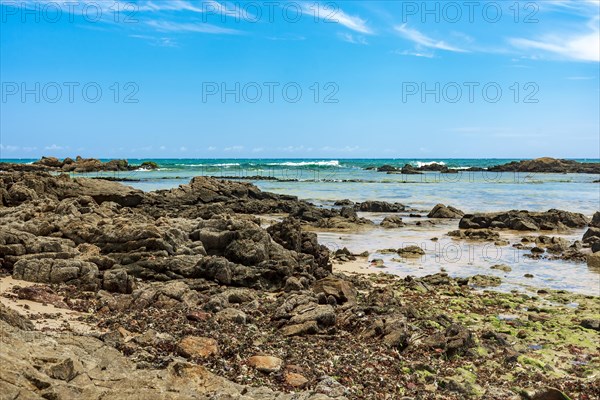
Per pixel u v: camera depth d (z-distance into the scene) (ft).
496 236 128.88
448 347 48.29
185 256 69.41
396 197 228.84
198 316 51.01
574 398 40.55
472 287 77.87
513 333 55.67
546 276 86.58
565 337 54.60
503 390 41.04
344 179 350.23
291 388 37.81
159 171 415.64
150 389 30.99
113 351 36.68
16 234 66.69
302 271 73.77
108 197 152.46
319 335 49.90
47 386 27.99
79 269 60.85
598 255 96.22
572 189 272.51
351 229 141.18
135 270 66.74
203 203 176.55
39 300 52.54
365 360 44.50
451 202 208.85
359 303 63.57
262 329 50.96
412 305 64.49
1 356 28.53
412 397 38.73
